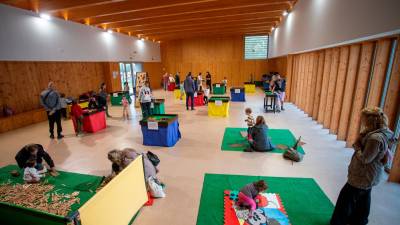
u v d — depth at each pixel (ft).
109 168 13.60
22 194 10.46
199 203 9.96
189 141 18.04
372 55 14.23
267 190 10.72
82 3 22.53
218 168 13.23
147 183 10.40
